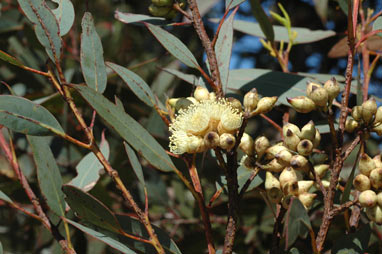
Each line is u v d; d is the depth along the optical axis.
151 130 0.90
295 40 0.82
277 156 0.57
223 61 0.66
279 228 0.62
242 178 0.66
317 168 0.60
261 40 0.81
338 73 1.10
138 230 0.60
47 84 1.02
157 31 0.66
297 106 0.58
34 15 0.59
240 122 0.57
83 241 0.85
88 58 0.62
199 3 0.90
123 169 0.89
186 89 0.98
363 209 0.64
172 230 0.96
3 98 0.57
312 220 0.77
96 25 1.13
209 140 0.56
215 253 0.60
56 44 0.59
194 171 0.61
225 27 0.67
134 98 0.96
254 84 0.73
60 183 0.64
